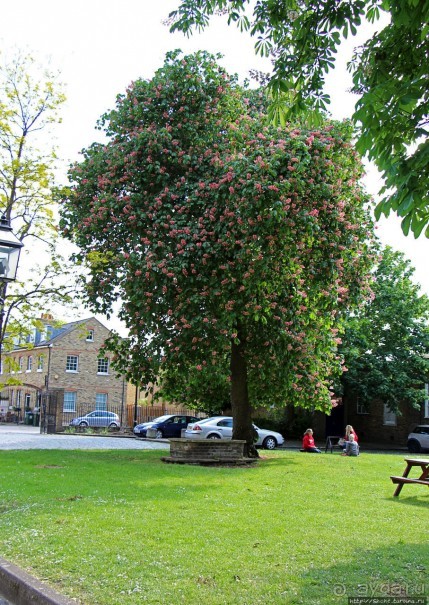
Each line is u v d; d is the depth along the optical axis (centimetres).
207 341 1576
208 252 1516
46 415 3309
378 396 3441
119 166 1708
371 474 1426
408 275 3547
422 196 473
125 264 1641
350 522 796
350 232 1609
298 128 1538
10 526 745
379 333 3488
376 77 603
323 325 1766
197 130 1733
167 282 1535
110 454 1758
